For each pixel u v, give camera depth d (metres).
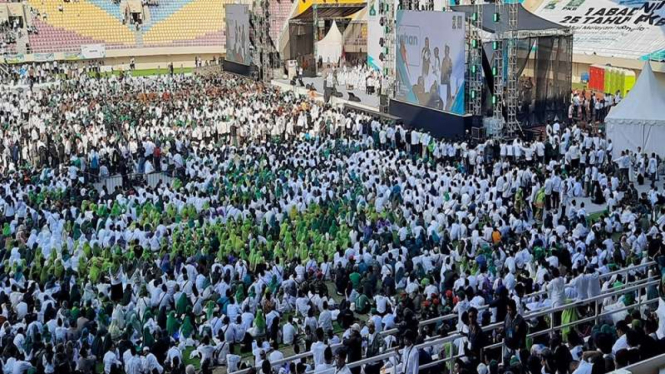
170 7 86.38
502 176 34.78
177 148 44.38
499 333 17.34
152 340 20.94
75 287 23.98
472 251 27.55
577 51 62.41
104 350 20.75
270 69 70.00
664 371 12.05
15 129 49.31
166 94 59.28
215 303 23.41
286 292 24.39
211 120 49.16
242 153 41.84
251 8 74.94
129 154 43.47
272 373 17.09
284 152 41.94
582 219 29.33
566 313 18.91
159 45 84.94
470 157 39.91
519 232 29.81
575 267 23.56
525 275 24.86
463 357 16.25
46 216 31.42
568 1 68.94
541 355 14.32
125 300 23.66
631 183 35.19
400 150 43.25
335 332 22.59
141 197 34.69
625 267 23.08
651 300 18.44
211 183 36.22
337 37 71.75
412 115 49.75
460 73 45.16
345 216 30.95
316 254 27.44
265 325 22.16
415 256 26.59
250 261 26.88
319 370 16.83
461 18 44.41
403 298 22.50
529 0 71.62
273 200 33.47
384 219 30.44
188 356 22.03
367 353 17.91
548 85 47.41
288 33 74.88
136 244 28.47
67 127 48.09
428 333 19.42
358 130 47.34
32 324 20.81
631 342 14.18
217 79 68.25
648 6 61.62
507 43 44.44
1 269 26.31
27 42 80.00
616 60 58.59
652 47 57.19
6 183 37.25
